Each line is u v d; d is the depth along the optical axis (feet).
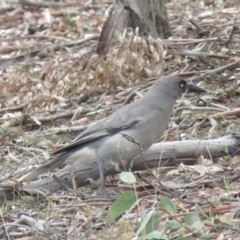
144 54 51.16
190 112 44.78
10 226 31.55
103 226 31.65
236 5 65.41
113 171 36.73
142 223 27.86
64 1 76.74
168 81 37.11
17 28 69.56
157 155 37.01
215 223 29.91
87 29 65.82
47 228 31.42
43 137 44.60
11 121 46.62
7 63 59.88
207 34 57.21
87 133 36.09
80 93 50.78
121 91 50.26
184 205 32.63
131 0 55.31
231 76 48.47
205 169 36.22
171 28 57.52
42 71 55.52
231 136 38.19
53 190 36.14
